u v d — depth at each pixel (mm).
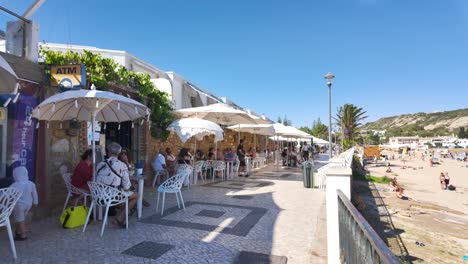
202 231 5379
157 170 9883
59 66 6121
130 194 5590
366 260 2424
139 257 4168
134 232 5250
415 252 6316
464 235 7660
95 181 5539
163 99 10750
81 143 7266
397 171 29328
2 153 5367
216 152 13180
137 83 9516
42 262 3957
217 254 4344
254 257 4258
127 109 6578
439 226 8438
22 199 4730
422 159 53281
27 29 6168
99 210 5934
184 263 4004
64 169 6719
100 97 4938
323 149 63781
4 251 4305
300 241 4945
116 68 8391
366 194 13164
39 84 6086
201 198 8375
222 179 12648
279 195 8977
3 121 5395
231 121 12500
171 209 6992
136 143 9977
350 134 44281
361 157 37719
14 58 5492
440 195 14906
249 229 5547
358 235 2764
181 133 9602
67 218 5414
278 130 17578
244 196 8766
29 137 5883
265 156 22188
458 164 42688
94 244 4637
